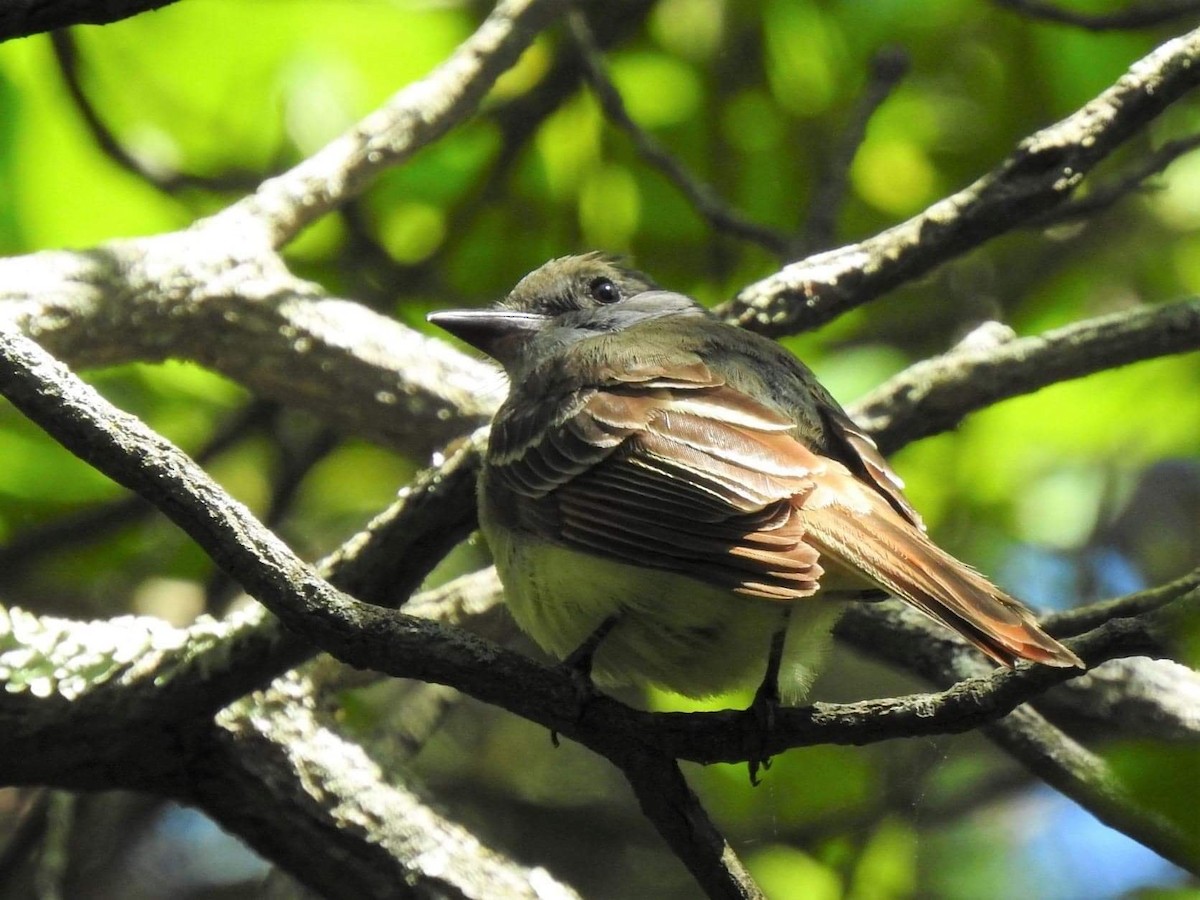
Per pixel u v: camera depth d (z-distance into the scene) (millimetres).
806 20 13062
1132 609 7691
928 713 6594
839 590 7578
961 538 12992
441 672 6723
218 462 13383
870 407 9648
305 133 12609
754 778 7199
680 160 13336
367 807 8797
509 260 13578
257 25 12398
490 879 8781
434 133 10727
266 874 13469
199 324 10422
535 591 8031
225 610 12336
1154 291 13594
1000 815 14211
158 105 12539
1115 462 13141
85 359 10242
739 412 7984
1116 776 5965
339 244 13266
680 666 8133
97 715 8125
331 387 10758
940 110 13414
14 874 11664
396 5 12516
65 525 12117
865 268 9023
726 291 13492
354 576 8156
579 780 14562
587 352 8578
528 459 8156
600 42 13391
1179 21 13055
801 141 13367
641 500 7664
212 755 8578
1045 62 13156
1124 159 13844
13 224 11867
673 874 13859
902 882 11469
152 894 14438
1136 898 9203
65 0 6406
